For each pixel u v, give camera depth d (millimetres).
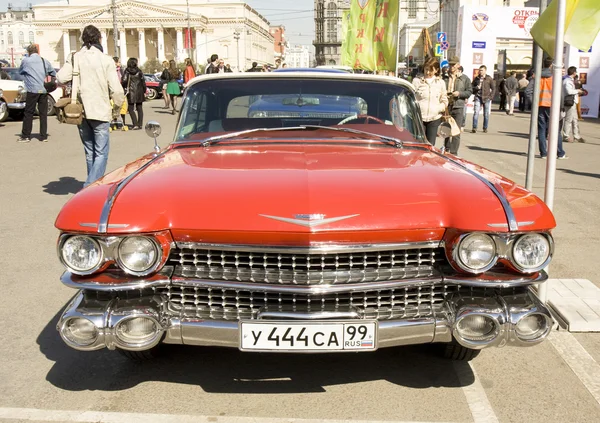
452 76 12836
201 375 3436
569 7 4305
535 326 2918
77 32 100625
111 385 3340
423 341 2875
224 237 2811
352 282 2812
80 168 10383
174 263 2912
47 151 12328
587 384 3391
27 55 13500
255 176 3146
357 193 2943
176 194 2965
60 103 7211
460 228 2822
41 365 3580
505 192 3055
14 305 4527
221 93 4223
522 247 2855
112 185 3104
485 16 24125
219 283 2811
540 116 12141
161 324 2818
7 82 17641
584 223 7090
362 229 2783
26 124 13680
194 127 4145
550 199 4285
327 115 4160
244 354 3674
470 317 2865
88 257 2820
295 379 3393
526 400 3215
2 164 10688
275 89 4234
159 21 97125
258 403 3148
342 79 4309
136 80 16469
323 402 3158
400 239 2846
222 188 2994
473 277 2854
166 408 3100
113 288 2783
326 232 2764
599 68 22531
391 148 3887
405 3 96500
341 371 3484
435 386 3332
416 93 4434
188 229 2822
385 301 2889
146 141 14016
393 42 14242
